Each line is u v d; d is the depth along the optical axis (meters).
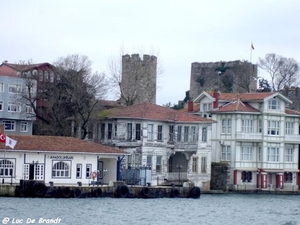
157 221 178.50
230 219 192.12
